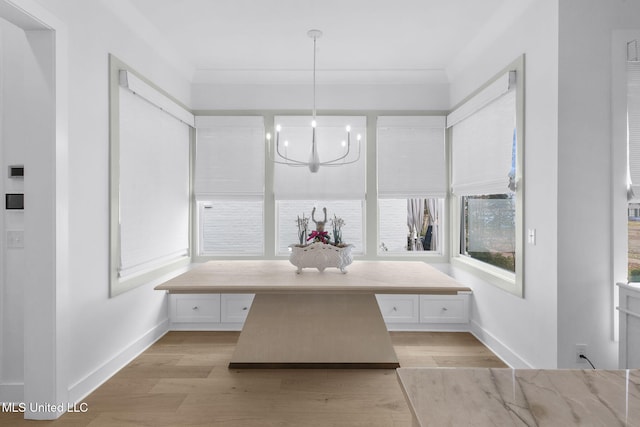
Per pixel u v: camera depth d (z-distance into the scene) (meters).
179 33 3.50
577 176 2.52
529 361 2.91
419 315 4.25
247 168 4.54
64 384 2.44
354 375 3.04
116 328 3.10
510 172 3.18
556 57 2.54
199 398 2.68
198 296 4.26
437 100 4.53
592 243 2.52
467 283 4.18
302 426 2.34
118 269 3.09
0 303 2.51
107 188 2.90
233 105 4.53
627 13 2.52
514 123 3.13
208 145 4.54
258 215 4.69
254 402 2.63
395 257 4.57
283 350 3.21
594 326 2.52
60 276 2.37
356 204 4.67
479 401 0.86
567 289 2.53
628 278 2.51
